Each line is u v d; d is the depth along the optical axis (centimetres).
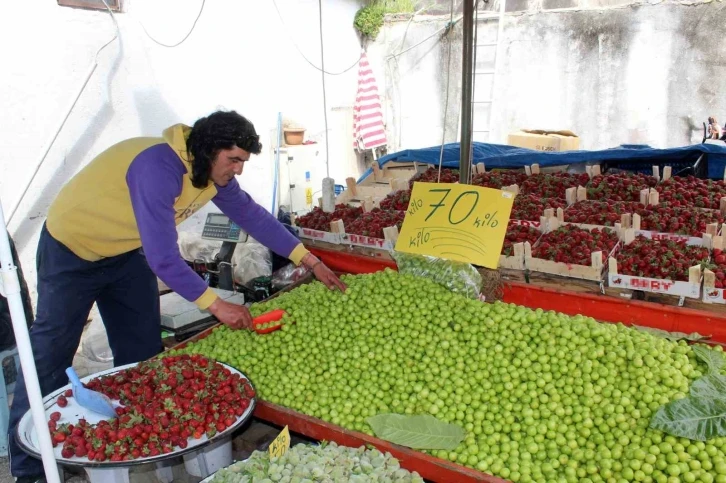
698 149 532
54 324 305
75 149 588
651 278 328
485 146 661
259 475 213
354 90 1066
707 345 270
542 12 998
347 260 429
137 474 295
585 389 234
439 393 249
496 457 223
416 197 331
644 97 969
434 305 293
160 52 673
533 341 256
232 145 261
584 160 573
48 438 198
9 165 528
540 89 1035
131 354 360
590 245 372
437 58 1073
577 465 218
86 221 293
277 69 866
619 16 953
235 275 412
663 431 210
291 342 295
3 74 516
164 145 275
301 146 868
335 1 981
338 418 253
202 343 313
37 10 536
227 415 232
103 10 599
